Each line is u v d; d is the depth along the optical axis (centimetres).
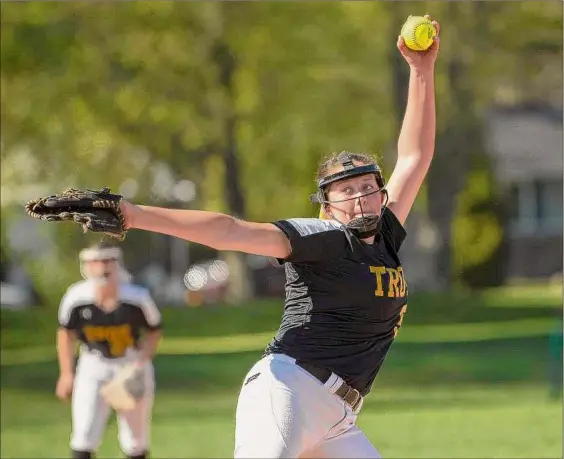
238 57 10762
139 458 3044
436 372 6125
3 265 11450
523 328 8388
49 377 6469
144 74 10456
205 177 12500
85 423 3002
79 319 3025
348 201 1677
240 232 1501
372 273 1648
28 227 11612
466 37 10750
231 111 10988
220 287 12862
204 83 10788
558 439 3862
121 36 10200
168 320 9394
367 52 10931
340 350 1652
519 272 16162
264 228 1543
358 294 1636
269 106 11119
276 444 1591
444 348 7194
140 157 11731
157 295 13750
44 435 4319
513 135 16212
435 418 4472
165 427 4412
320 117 11250
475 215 12788
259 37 10619
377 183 1717
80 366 3050
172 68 10588
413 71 2011
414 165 1967
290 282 1670
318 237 1595
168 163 11944
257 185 12475
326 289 1633
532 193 16150
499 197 12962
